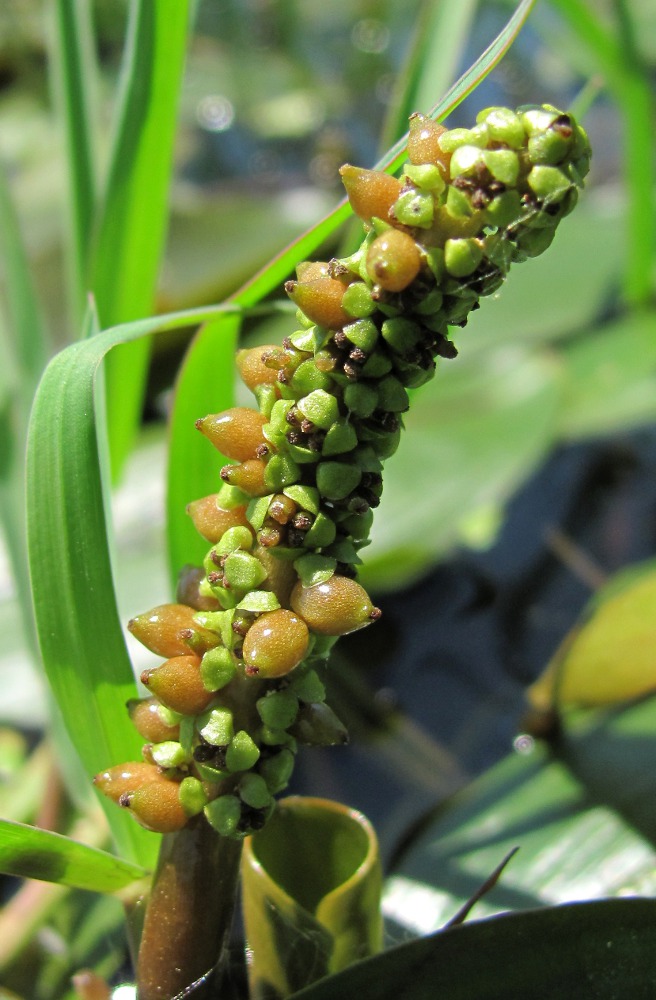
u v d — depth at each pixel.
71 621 0.12
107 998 0.13
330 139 0.52
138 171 0.16
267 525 0.11
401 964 0.11
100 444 0.13
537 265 0.36
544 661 0.25
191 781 0.11
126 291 0.18
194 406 0.14
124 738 0.13
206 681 0.11
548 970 0.11
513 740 0.23
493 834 0.16
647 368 0.30
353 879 0.12
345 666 0.25
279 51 0.62
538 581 0.28
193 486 0.15
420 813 0.21
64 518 0.12
